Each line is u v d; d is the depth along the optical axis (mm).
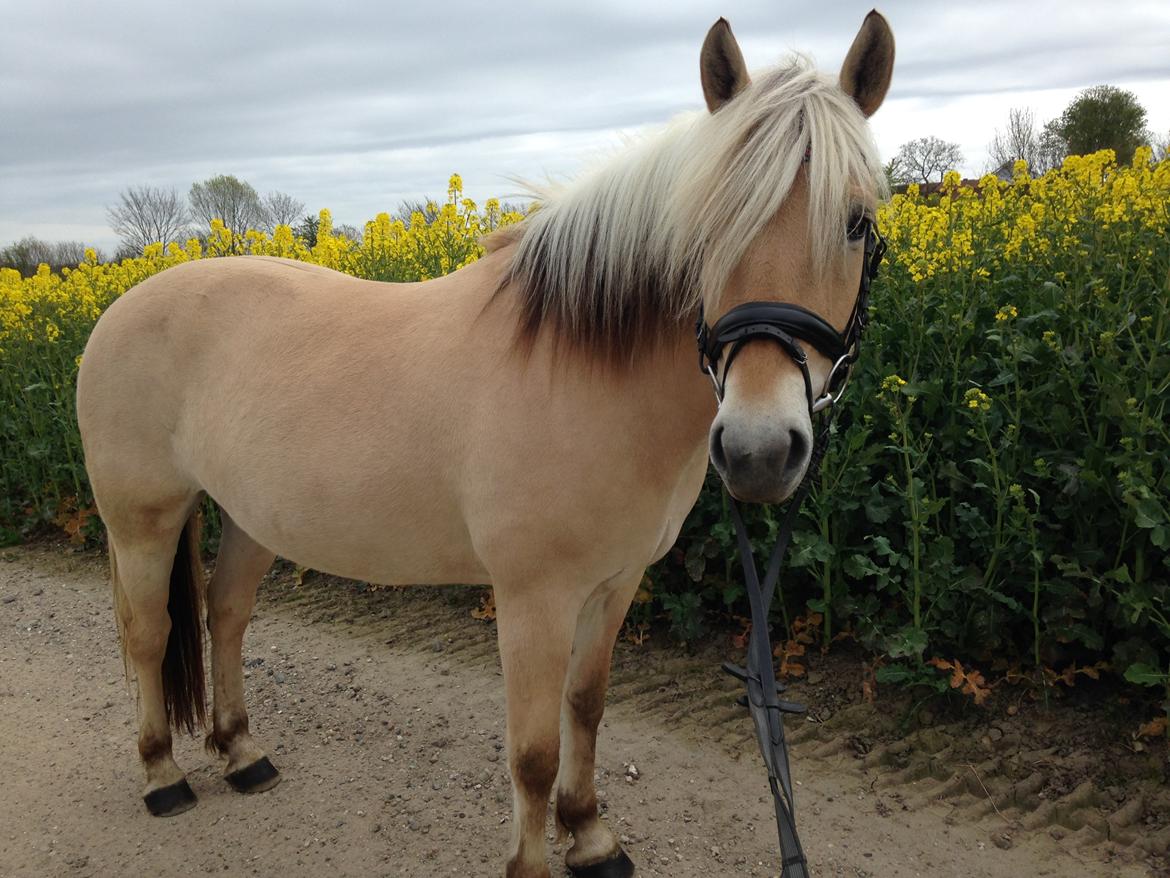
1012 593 3336
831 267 1566
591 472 1919
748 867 2510
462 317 2191
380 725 3424
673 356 1869
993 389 3498
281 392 2316
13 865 2613
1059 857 2494
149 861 2619
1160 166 4152
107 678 3947
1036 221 4035
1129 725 2959
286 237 7301
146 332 2635
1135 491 2809
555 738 2070
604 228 1937
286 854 2633
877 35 1663
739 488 1501
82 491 5863
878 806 2777
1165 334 3197
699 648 3920
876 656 3473
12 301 6855
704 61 1707
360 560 2340
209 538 5562
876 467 3756
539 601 2018
